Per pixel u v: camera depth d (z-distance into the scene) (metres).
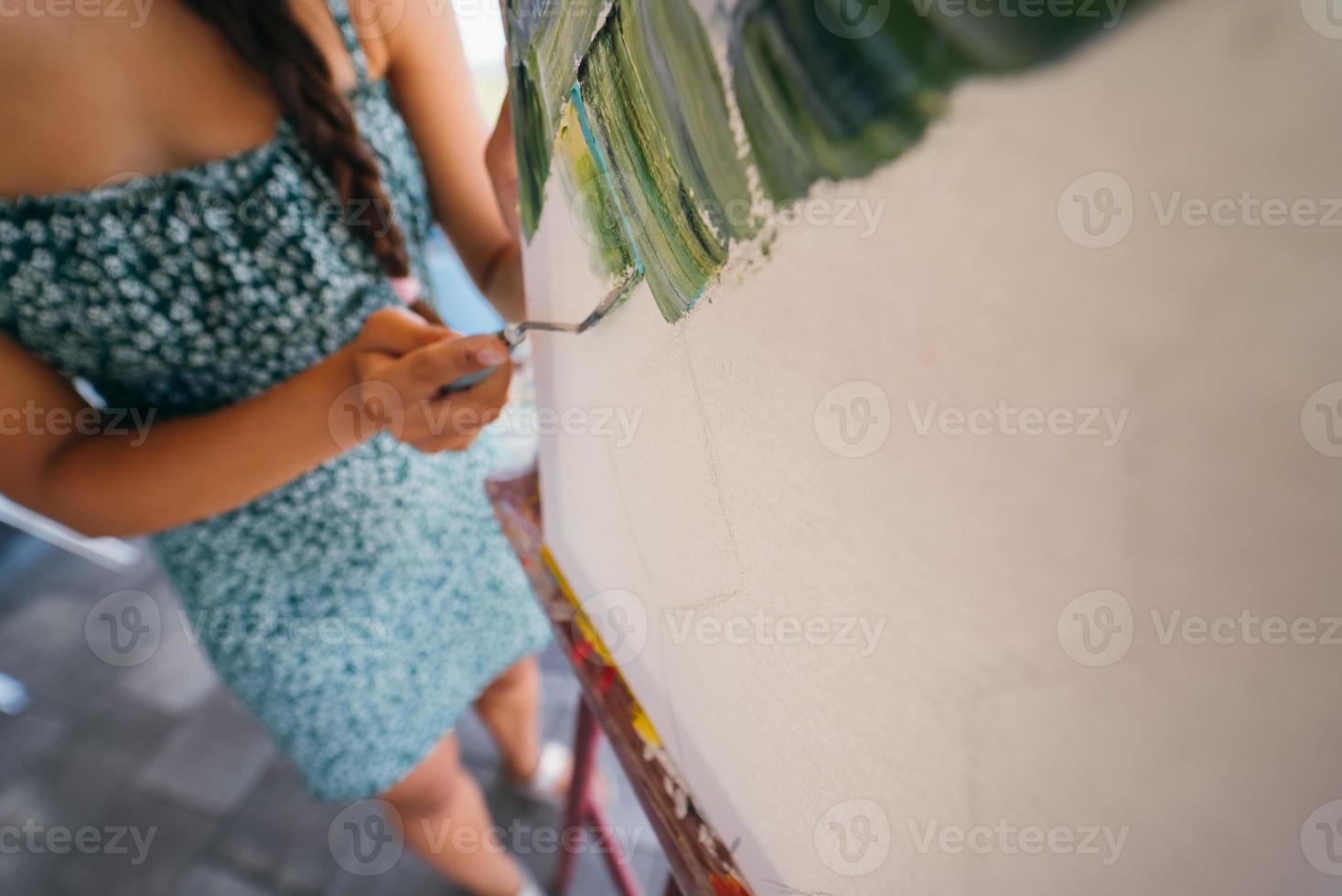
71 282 0.46
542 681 1.29
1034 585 0.15
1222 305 0.11
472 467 0.74
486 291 0.61
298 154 0.49
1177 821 0.14
